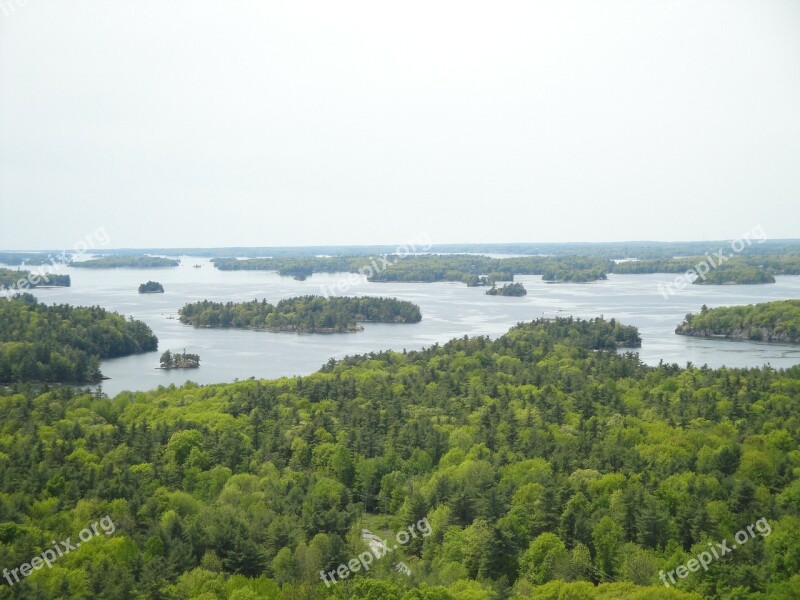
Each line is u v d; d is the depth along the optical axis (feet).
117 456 435.53
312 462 453.17
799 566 296.10
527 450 455.63
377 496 415.64
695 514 327.88
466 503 365.20
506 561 319.88
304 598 287.69
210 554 314.96
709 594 288.51
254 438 496.23
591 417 532.32
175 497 371.76
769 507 344.08
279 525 337.11
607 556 319.68
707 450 427.33
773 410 534.78
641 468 404.36
